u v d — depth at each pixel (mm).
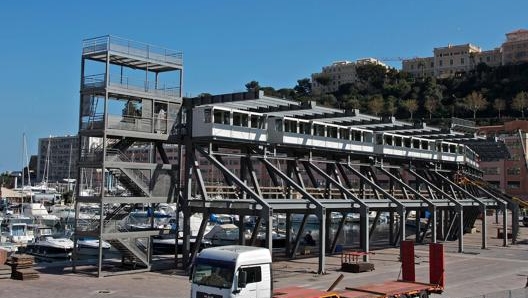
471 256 46906
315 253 46375
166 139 37844
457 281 33438
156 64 37344
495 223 95875
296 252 45188
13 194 105812
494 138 64375
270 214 33938
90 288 29266
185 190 38094
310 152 44531
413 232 75188
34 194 118500
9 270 33438
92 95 35375
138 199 35656
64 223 76125
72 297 26609
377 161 51781
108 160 34969
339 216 103312
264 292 20203
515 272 37844
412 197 55062
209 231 63031
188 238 37469
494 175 141625
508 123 154375
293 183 38938
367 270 36906
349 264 36656
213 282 19641
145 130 36688
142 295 27469
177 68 38625
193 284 20219
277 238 55594
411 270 28266
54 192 128125
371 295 23344
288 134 41625
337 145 46000
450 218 61500
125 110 36375
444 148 61406
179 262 38875
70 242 51156
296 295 21625
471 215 71812
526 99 175625
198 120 37750
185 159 38719
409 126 49719
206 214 36938
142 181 36219
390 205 45281
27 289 28578
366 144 49312
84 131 35375
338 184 42469
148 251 36406
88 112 35406
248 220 83125
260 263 20203
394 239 55281
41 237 57031
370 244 56062
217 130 37281
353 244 56875
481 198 58906
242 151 41844
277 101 37438
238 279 19406
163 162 38469
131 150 51375
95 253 48625
